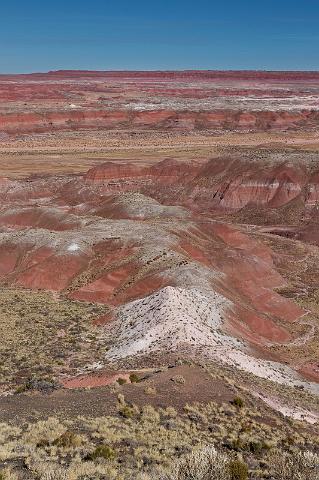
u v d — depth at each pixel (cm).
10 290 6322
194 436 2339
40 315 5331
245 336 5050
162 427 2339
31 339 4619
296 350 5216
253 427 2641
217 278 6119
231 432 2486
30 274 6569
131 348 4212
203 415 2603
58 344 4531
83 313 5469
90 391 2833
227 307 5350
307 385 4178
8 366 3950
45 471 1680
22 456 1852
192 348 3962
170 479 1627
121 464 1864
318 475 1822
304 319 6112
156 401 2705
